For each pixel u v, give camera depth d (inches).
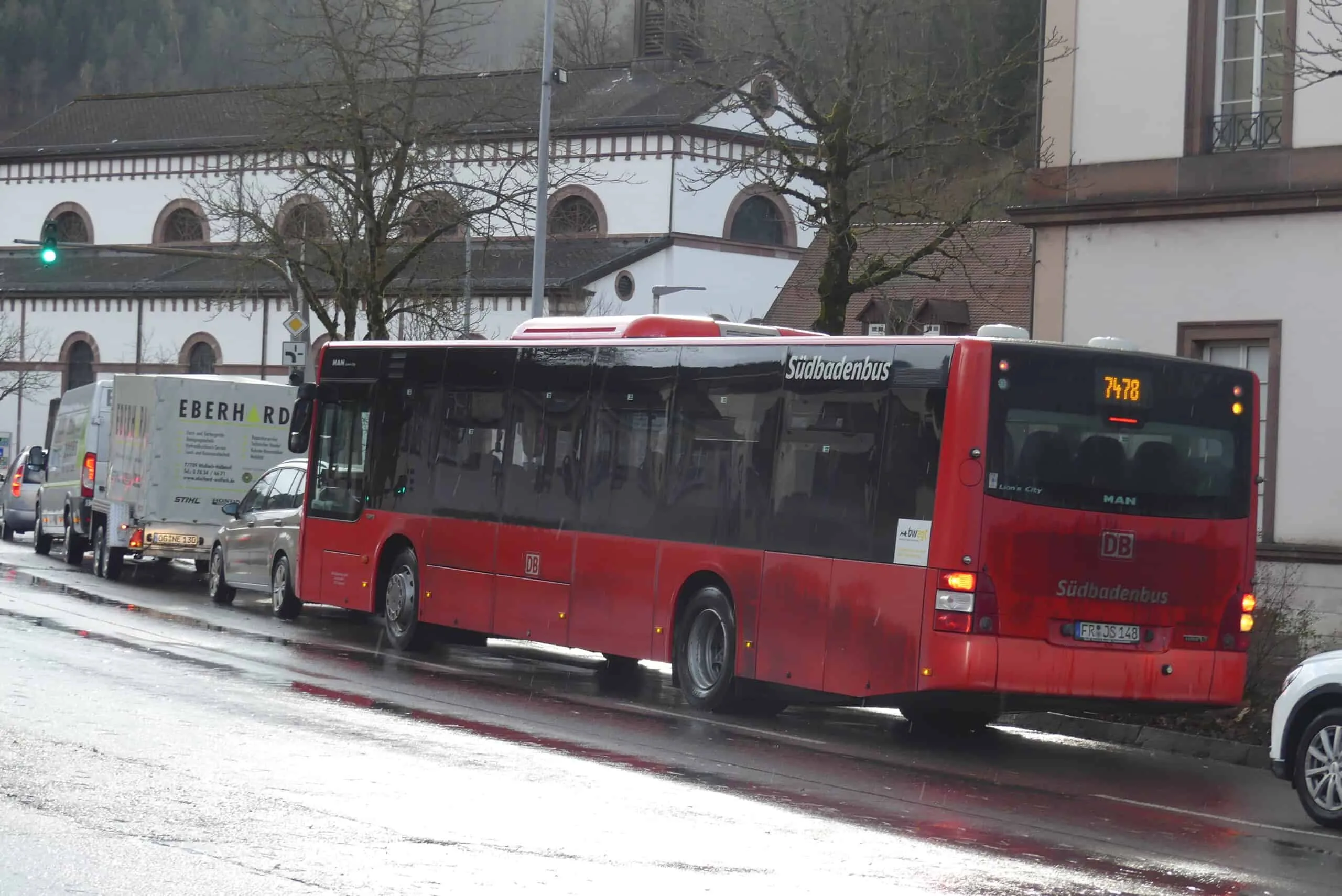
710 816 396.2
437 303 1498.5
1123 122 902.4
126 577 1193.4
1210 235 875.4
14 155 2822.3
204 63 4872.0
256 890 306.5
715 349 626.2
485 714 565.3
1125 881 349.1
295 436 858.8
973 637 517.7
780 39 970.7
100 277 2704.2
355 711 552.4
